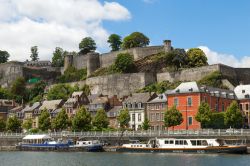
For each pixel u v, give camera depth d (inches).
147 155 3208.7
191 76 5610.2
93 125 4564.5
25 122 5556.1
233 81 5492.1
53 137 4175.7
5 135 4439.0
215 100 4512.8
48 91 6801.2
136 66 6259.8
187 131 3548.2
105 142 3843.5
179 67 6038.4
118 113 5012.3
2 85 7657.5
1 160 3100.4
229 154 3125.0
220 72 5349.4
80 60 7204.7
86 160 2962.6
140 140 3678.6
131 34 7214.6
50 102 5969.5
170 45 6333.7
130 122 4928.6
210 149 3198.8
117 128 4690.0
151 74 5974.4
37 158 3206.2
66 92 6461.6
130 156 3159.5
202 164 2588.6
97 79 6358.3
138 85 5925.2
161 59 6146.7
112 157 3112.7
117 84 6117.1
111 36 7682.1
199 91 4350.4
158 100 4756.4
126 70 6259.8
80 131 4397.1
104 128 4549.7
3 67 7775.6
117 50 7253.9
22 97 7096.5
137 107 4911.4
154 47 6427.2
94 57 6894.7
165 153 3326.8
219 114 4146.2
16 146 4101.9
